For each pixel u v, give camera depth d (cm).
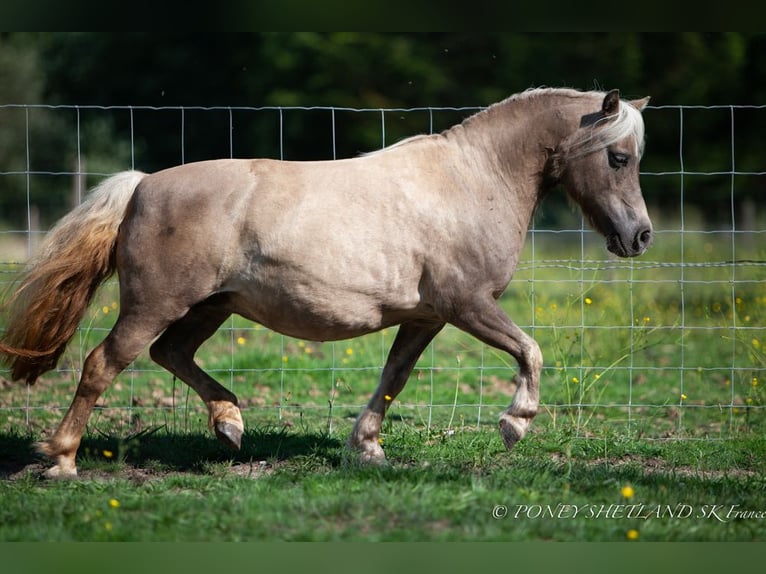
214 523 664
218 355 1383
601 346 1367
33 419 1038
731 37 3416
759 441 981
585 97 846
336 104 3462
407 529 654
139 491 757
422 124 3481
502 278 829
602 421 1094
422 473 776
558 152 841
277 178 795
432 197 809
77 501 722
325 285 785
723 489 785
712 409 1155
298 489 750
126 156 3772
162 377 1275
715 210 3525
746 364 1352
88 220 805
